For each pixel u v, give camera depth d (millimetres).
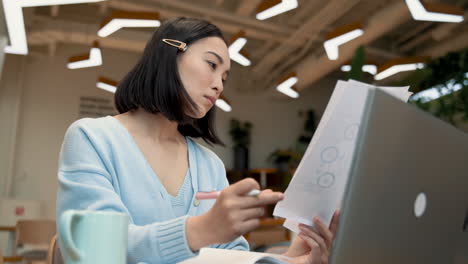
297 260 741
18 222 3711
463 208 740
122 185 870
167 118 967
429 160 617
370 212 536
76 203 753
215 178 1110
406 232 606
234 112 9133
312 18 6453
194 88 959
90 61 5309
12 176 7363
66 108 7832
